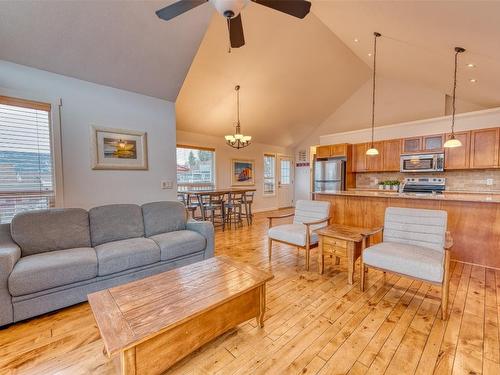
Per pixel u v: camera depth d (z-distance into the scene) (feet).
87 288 7.20
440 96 18.26
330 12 11.46
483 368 4.79
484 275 9.00
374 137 20.04
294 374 4.75
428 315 6.62
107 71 9.66
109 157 10.27
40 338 5.84
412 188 17.83
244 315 5.65
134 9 8.09
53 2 7.34
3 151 8.26
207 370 4.87
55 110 9.01
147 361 4.10
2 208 8.32
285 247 13.08
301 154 28.91
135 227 9.50
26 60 8.34
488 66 10.44
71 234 8.16
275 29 13.46
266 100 19.11
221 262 7.01
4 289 6.01
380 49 13.76
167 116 11.94
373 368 4.85
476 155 14.99
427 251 7.34
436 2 7.12
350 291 8.04
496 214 9.52
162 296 5.11
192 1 5.52
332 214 13.85
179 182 20.10
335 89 20.93
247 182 24.99
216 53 13.71
